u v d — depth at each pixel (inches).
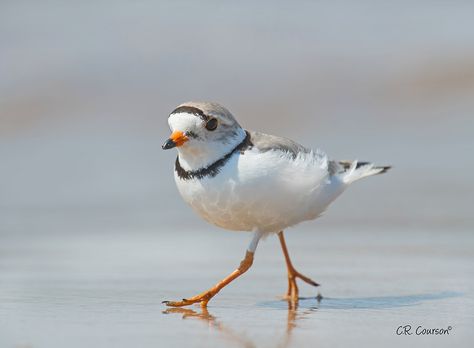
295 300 306.8
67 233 487.5
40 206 572.1
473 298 305.6
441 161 652.7
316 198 307.9
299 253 419.8
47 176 660.7
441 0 1039.0
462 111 772.0
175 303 291.6
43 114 853.8
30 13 1048.2
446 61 877.2
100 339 230.4
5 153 745.0
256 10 1037.2
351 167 327.6
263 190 291.0
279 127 802.2
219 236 481.7
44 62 938.1
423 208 535.2
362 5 1039.0
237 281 352.2
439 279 346.9
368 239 456.8
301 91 861.2
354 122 785.6
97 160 714.2
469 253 410.6
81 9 1058.1
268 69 909.2
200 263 396.2
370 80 864.3
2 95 885.8
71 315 269.4
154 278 354.3
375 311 281.1
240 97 868.0
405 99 816.9
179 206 572.4
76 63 935.7
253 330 245.0
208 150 291.6
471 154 668.1
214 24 1006.4
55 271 371.2
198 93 887.7
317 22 999.0
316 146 709.9
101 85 902.4
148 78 913.5
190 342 227.0
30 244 453.4
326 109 820.0
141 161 708.0
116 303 295.1
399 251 418.9
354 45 940.0
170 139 288.2
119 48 963.3
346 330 245.3
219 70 917.8
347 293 320.8
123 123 833.5
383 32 965.8
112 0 1081.4
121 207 568.1
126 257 412.8
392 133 743.1
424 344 224.8
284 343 225.6
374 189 593.3
